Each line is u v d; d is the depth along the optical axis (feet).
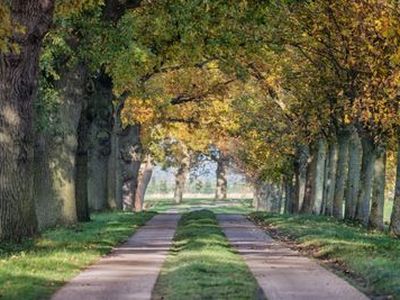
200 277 62.34
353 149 161.89
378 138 140.36
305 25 126.82
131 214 180.65
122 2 104.22
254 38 128.57
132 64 112.16
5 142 82.23
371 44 112.47
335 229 124.88
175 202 431.43
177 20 115.55
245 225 157.89
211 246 91.76
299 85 158.20
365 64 120.37
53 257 73.46
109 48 105.19
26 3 77.97
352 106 125.70
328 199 190.80
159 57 131.75
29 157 84.07
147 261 78.43
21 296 50.88
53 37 102.89
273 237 122.52
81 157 137.80
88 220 138.72
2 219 82.43
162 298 52.95
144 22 121.80
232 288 56.80
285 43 132.05
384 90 113.91
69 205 122.31
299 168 223.30
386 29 92.94
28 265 66.54
